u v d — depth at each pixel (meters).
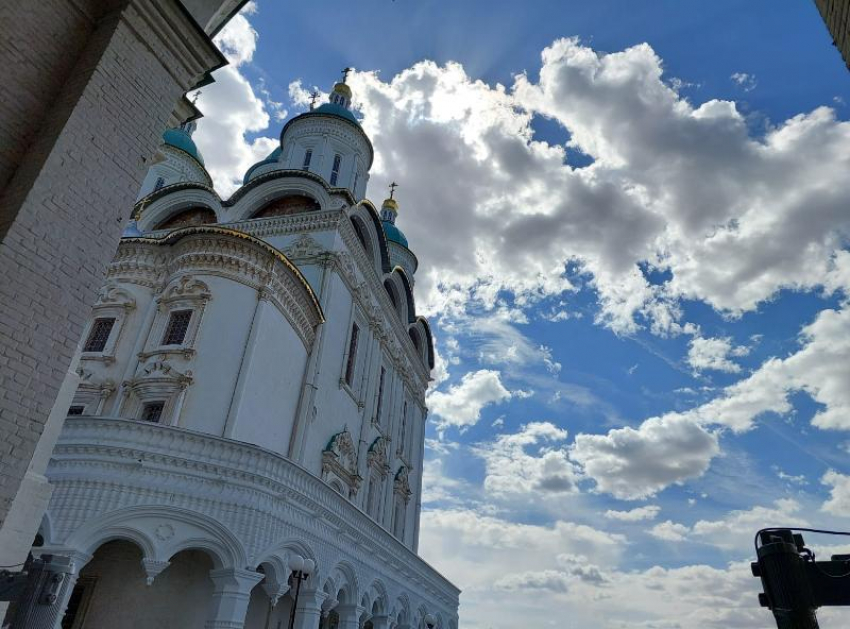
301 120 41.66
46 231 6.52
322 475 25.88
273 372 23.30
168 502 15.00
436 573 30.05
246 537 15.20
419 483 41.78
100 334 24.05
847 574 4.30
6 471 5.87
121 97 7.60
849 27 5.49
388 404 36.59
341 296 30.47
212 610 14.37
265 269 23.72
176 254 24.39
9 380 6.00
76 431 15.62
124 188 7.42
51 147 6.75
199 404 20.81
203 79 9.05
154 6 8.09
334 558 18.72
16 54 7.04
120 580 16.47
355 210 33.84
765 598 4.52
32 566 7.67
